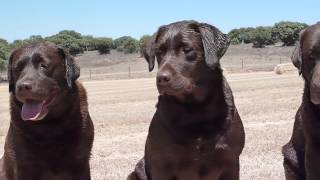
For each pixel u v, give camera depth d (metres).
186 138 1.21
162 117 1.23
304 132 1.28
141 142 2.54
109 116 3.43
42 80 1.29
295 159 1.42
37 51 1.31
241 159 2.08
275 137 2.49
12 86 1.34
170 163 1.24
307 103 1.25
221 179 1.28
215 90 1.22
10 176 1.41
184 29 1.21
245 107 3.60
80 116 1.35
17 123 1.32
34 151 1.32
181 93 1.18
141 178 1.42
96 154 2.29
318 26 1.24
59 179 1.35
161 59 1.22
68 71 1.34
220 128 1.22
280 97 4.12
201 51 1.21
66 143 1.32
